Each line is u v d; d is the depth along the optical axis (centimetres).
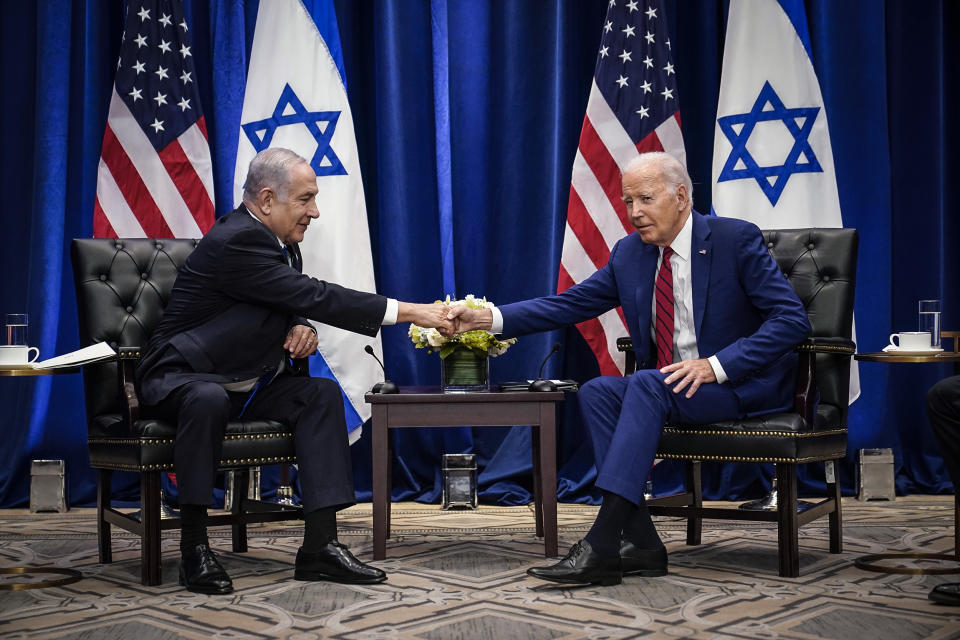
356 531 353
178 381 264
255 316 281
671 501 292
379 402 287
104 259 317
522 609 226
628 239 307
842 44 439
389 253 440
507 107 446
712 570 271
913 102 452
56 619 221
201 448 254
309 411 272
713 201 431
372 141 460
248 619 220
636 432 256
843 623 211
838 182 438
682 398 263
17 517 400
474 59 452
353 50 458
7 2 455
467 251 450
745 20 433
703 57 449
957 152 459
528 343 438
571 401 442
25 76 454
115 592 250
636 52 431
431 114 452
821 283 316
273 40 437
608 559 249
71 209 450
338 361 428
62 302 447
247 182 293
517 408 289
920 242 450
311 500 264
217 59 446
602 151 428
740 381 270
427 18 452
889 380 443
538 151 444
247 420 273
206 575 248
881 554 288
